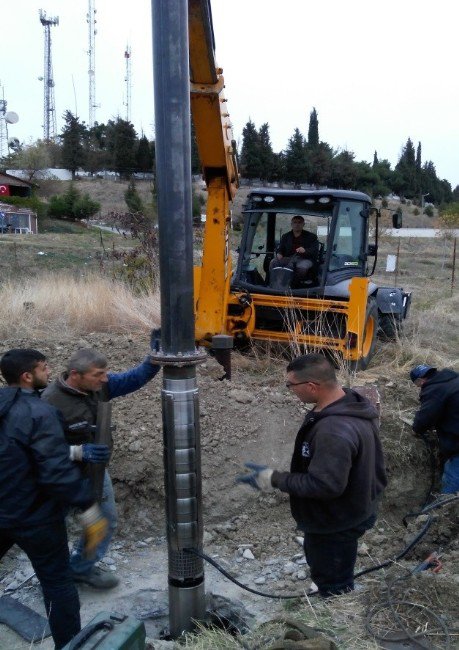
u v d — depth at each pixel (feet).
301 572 14.32
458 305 48.60
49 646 11.36
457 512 15.92
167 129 9.30
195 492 10.23
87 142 238.68
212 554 15.08
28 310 30.83
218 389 19.75
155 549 15.44
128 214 45.50
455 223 138.72
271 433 18.30
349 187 205.77
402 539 16.07
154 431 17.39
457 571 12.63
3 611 12.40
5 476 9.74
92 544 10.24
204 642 10.12
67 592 10.50
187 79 9.32
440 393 17.08
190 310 9.84
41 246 82.23
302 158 189.78
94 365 11.71
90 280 38.01
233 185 26.53
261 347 27.37
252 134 190.90
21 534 9.99
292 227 27.27
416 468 19.15
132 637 8.30
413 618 10.48
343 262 27.48
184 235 9.59
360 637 10.04
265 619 12.09
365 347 27.86
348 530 10.69
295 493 10.03
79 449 10.77
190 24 19.63
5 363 10.33
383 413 20.45
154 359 9.89
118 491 16.29
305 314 26.99
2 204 126.62
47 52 232.73
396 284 63.72
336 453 9.82
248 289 27.22
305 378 10.37
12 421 9.76
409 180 250.16
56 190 195.21
